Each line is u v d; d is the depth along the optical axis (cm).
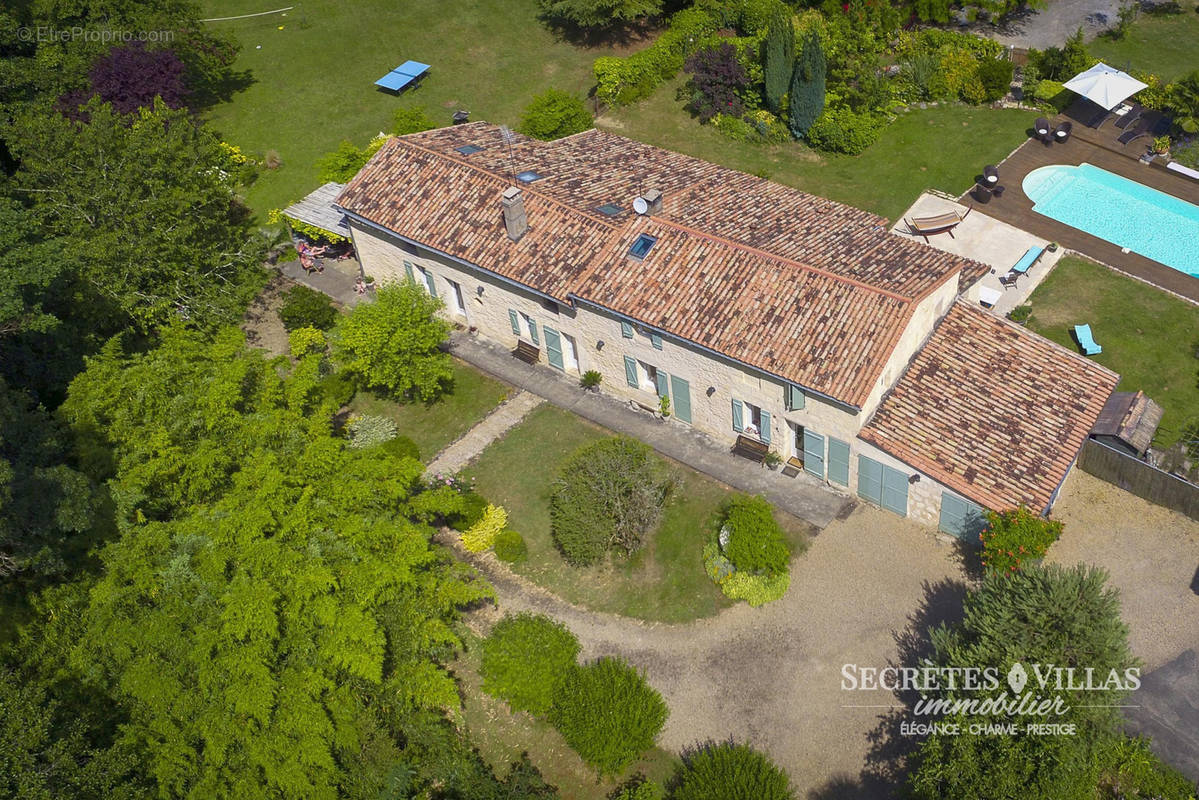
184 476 3030
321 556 2791
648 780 2838
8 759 2305
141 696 2525
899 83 5444
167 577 2716
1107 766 2611
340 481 2977
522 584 3338
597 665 2995
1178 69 5512
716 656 3095
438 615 2916
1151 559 3222
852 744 2864
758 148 5178
